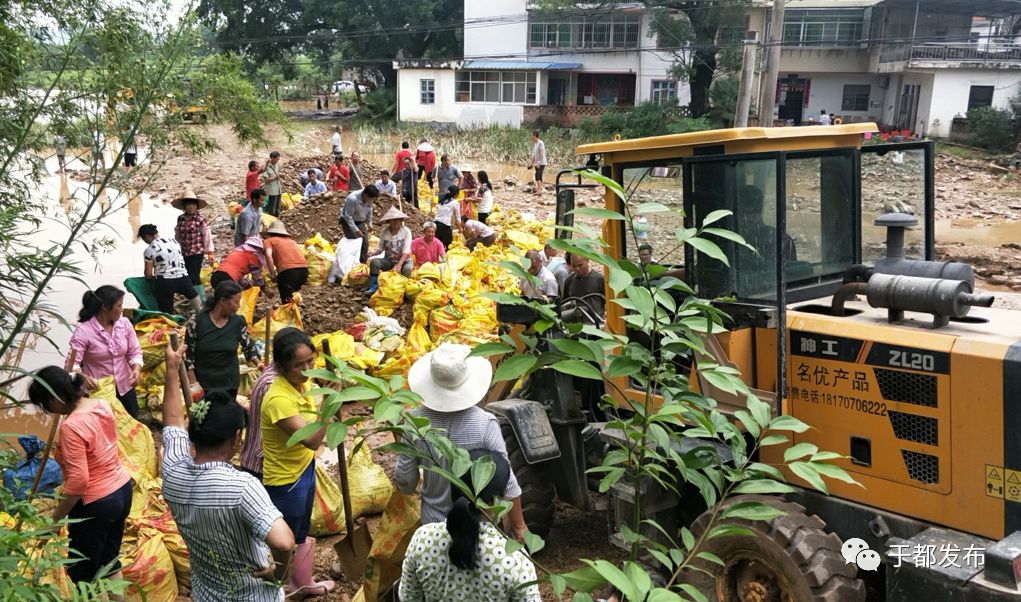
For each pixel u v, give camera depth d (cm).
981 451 372
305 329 992
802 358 431
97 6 487
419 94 4391
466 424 418
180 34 508
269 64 4706
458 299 927
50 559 313
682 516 496
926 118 3716
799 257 487
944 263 422
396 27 4597
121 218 1969
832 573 394
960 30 3916
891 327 411
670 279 285
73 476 422
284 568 355
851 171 509
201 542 358
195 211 1117
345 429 246
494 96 4372
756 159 445
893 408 399
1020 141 3319
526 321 525
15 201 482
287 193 1917
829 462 421
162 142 524
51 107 484
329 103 5431
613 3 4128
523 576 306
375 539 446
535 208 2133
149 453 596
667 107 4025
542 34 4341
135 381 668
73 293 1277
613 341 276
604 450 574
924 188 518
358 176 1862
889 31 3994
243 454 484
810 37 4188
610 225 538
